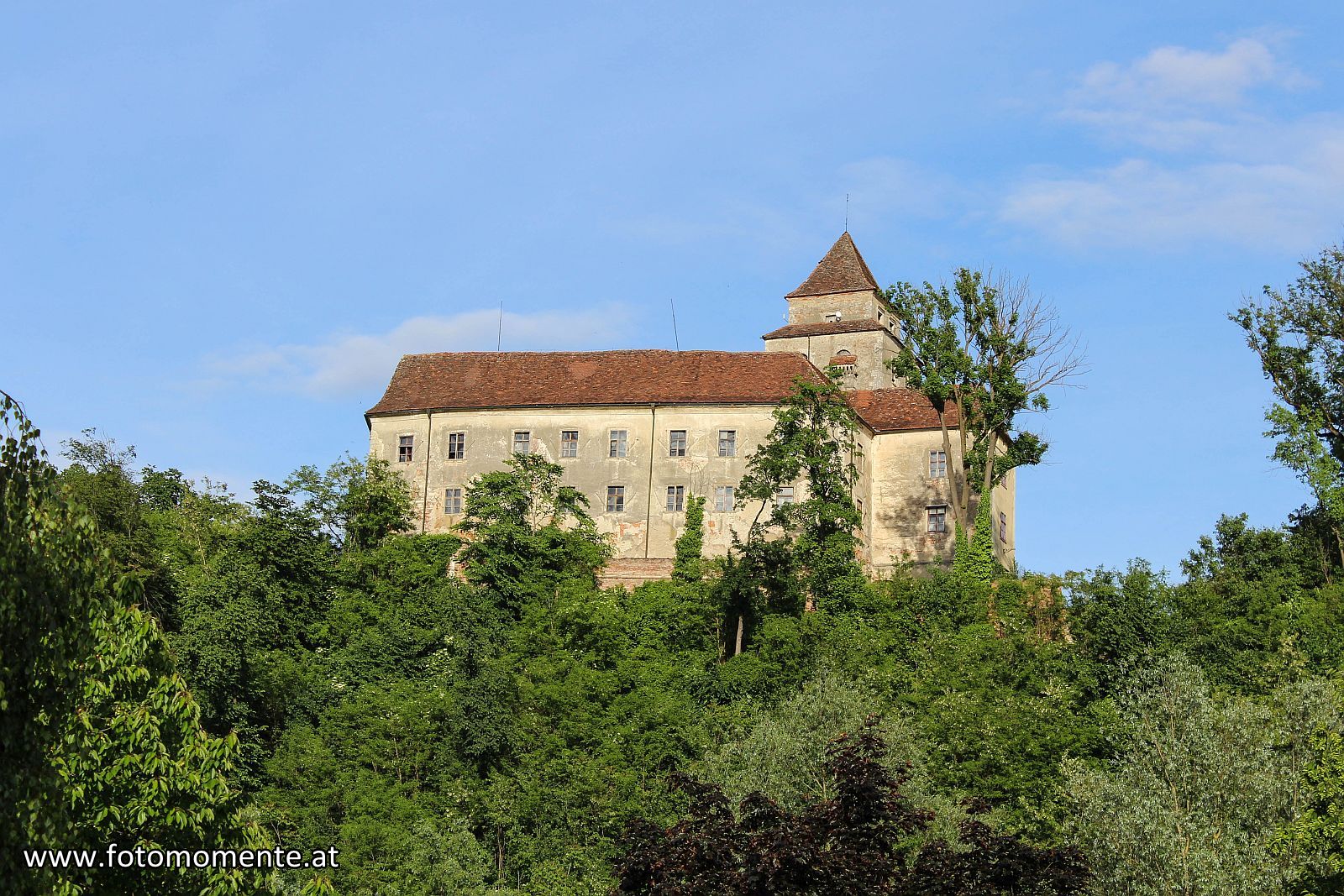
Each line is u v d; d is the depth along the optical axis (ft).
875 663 260.62
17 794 84.48
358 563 298.35
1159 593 264.72
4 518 86.99
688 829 131.44
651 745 238.27
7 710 85.87
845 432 288.92
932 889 128.67
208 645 238.68
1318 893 154.40
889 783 134.82
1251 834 163.73
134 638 114.93
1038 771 216.54
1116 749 216.95
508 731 239.71
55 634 88.28
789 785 182.19
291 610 279.28
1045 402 294.05
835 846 130.62
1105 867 154.30
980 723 224.12
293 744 238.68
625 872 130.41
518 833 222.07
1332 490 274.16
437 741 240.12
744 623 282.15
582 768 227.81
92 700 110.73
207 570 280.31
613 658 271.49
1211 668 248.52
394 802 223.30
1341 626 255.50
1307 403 285.64
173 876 107.76
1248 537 298.76
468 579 293.43
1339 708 180.45
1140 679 189.88
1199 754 170.71
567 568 299.38
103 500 263.08
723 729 241.76
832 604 280.31
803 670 258.98
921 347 297.74
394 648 271.28
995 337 295.07
